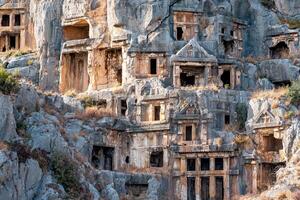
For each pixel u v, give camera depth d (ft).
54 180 229.04
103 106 332.19
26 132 237.25
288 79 342.64
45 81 360.48
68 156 241.96
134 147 317.63
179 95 315.58
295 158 280.10
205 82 334.44
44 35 364.79
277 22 363.97
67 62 360.07
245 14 367.86
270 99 306.14
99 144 306.14
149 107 320.91
